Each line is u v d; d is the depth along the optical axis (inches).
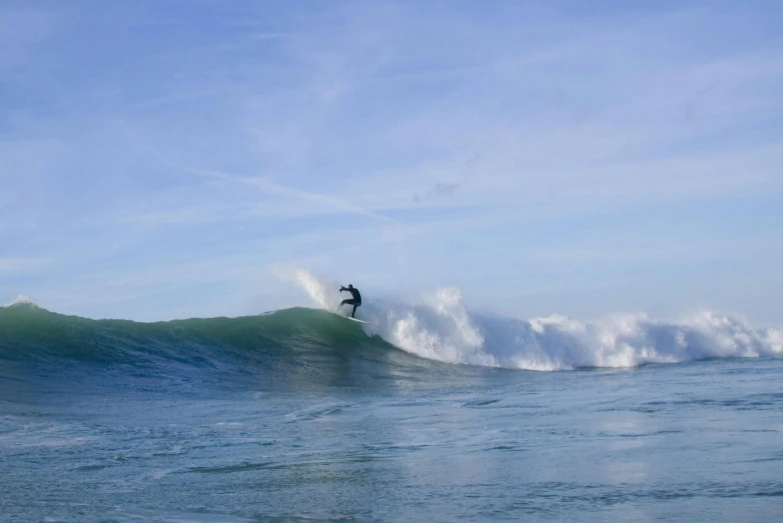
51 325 770.8
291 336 1004.6
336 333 1056.2
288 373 847.7
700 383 705.0
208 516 227.0
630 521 209.0
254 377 794.2
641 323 1224.2
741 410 460.4
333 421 481.4
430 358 1071.6
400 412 533.0
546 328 1166.3
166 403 570.9
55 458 333.7
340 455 343.6
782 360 1145.4
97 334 791.1
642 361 1180.5
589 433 388.2
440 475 287.3
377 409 556.7
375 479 283.7
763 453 307.1
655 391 629.9
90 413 490.6
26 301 798.5
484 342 1113.4
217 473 301.4
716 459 296.7
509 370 1071.0
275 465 318.7
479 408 550.3
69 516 226.5
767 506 220.8
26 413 475.8
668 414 455.5
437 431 422.6
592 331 1189.1
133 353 781.3
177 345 852.0
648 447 332.8
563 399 597.6
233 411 537.3
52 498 254.4
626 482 260.5
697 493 239.6
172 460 332.5
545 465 299.4
